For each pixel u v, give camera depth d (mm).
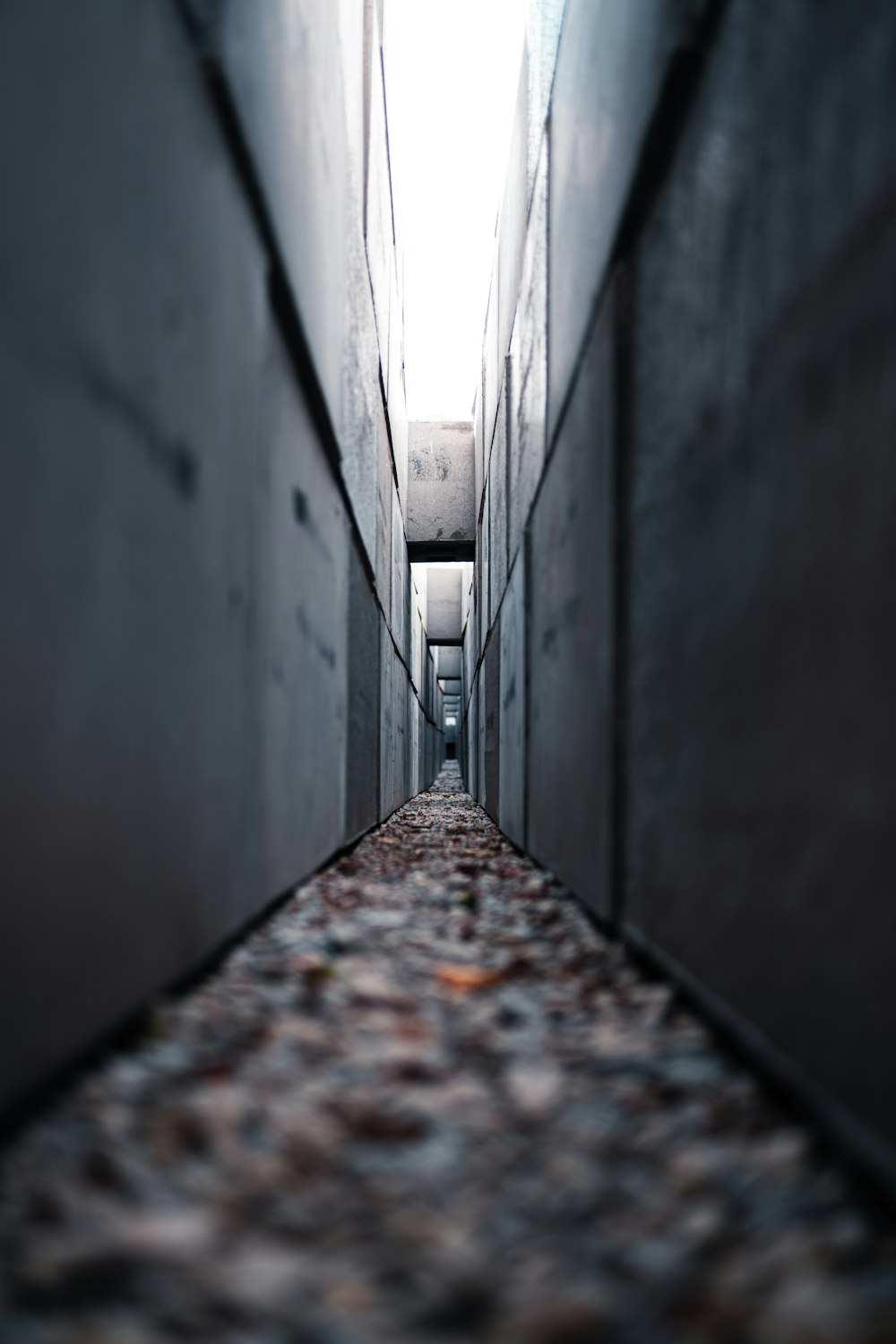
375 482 9094
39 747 1732
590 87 4336
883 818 1565
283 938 3672
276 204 3615
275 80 3568
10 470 1590
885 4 1561
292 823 4574
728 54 2439
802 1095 1882
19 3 1560
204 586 2822
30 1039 1738
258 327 3539
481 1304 1372
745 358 2281
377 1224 1577
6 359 1562
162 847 2479
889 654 1546
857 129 1669
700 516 2656
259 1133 1893
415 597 18266
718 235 2518
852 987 1675
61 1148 1743
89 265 1908
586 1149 1857
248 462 3402
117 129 2049
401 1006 2826
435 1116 1991
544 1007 2838
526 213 7641
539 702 6348
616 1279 1434
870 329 1616
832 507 1764
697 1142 1889
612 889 3740
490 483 12141
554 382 5680
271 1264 1441
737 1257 1486
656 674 3158
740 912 2275
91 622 1960
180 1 2471
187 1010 2574
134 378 2191
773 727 2064
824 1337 1293
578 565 4680
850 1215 1595
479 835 9500
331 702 5957
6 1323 1288
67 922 1882
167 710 2482
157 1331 1288
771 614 2082
